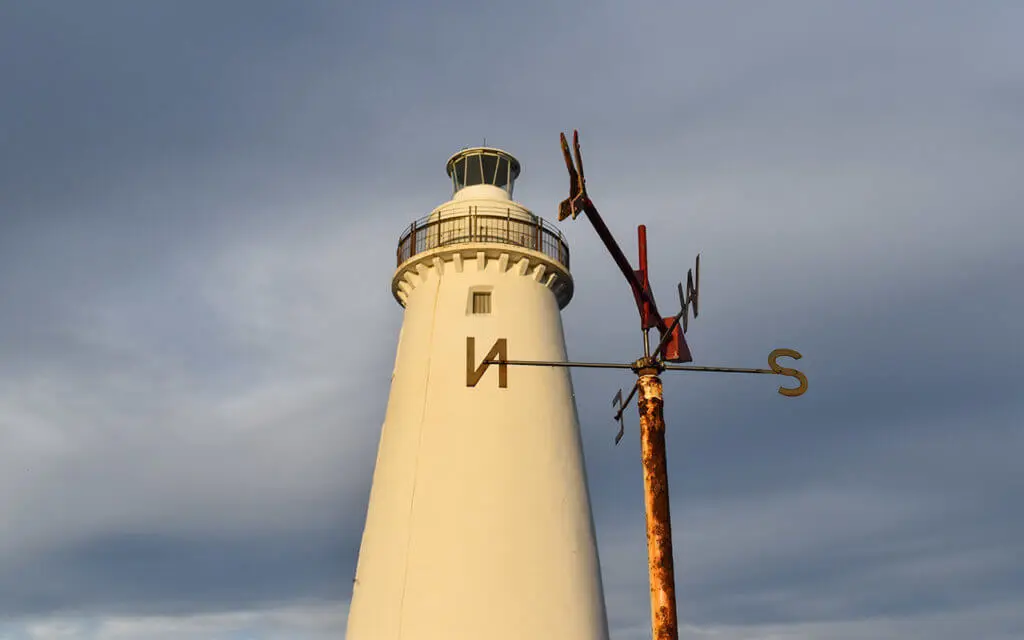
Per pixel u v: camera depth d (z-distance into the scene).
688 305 12.49
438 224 31.12
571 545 27.16
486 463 27.39
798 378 12.64
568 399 29.81
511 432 27.94
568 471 28.34
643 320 12.37
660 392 11.93
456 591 25.72
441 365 28.91
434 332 29.55
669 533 11.18
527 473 27.53
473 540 26.33
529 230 31.22
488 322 29.48
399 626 25.59
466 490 27.00
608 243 12.12
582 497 28.41
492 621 25.42
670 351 13.02
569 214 11.49
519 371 28.89
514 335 29.36
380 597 26.25
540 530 26.86
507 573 26.05
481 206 31.67
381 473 28.52
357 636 26.25
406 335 30.45
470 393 28.38
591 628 26.42
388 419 29.56
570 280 31.95
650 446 11.62
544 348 29.70
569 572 26.72
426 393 28.66
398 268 31.52
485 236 30.56
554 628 25.78
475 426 27.91
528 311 30.00
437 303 29.98
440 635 25.27
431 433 27.98
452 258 30.45
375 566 26.88
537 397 28.78
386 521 27.31
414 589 25.92
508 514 26.77
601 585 27.91
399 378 29.88
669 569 11.01
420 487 27.27
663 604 10.84
